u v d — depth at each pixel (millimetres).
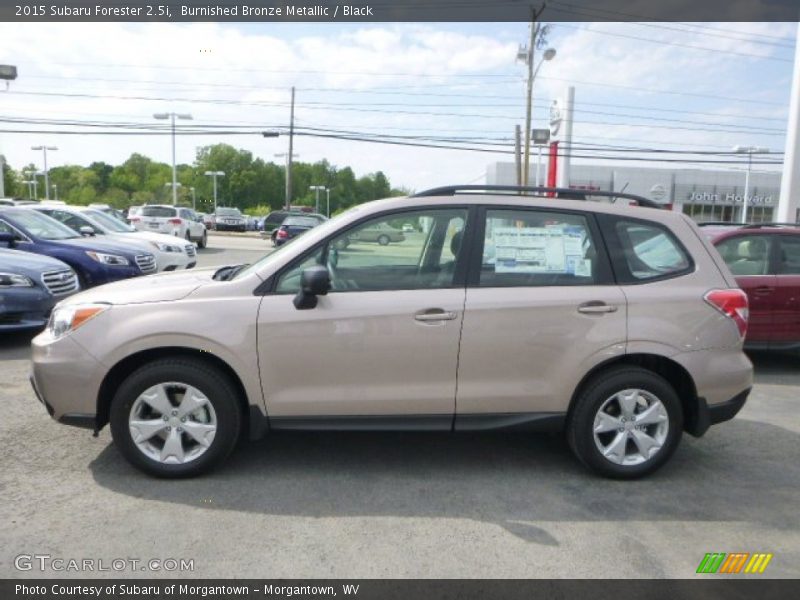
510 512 3643
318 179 119500
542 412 4020
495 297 3916
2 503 3598
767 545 3346
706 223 7980
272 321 3814
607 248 4074
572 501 3803
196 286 3990
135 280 4488
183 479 3945
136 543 3213
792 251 7141
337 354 3854
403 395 3920
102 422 3992
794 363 7793
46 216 10797
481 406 3980
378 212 4004
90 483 3873
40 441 4531
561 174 33781
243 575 2965
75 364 3818
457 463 4344
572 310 3938
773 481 4168
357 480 4023
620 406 4039
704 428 4113
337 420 3934
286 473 4098
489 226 4039
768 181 52781
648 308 3992
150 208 25016
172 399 3920
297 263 3930
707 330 4035
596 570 3070
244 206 115938
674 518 3619
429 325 3863
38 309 7246
